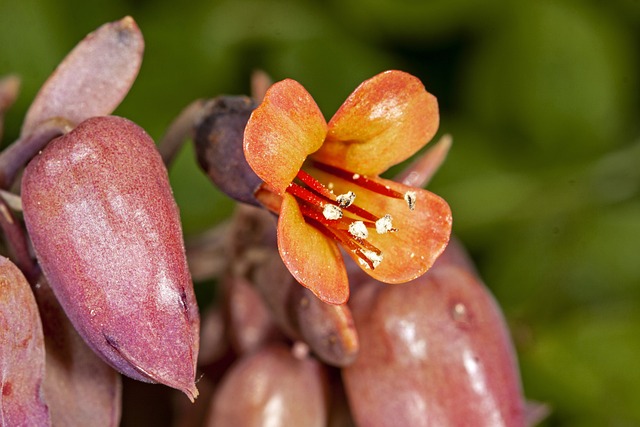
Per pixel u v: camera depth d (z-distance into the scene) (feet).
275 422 0.54
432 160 0.56
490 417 0.53
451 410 0.53
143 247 0.50
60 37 0.68
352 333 0.52
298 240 0.49
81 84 0.53
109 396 0.52
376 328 0.53
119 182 0.50
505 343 0.54
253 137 0.49
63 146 0.50
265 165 0.49
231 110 0.53
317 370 0.55
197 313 0.50
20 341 0.50
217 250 0.58
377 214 0.51
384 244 0.51
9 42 0.68
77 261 0.50
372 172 0.51
